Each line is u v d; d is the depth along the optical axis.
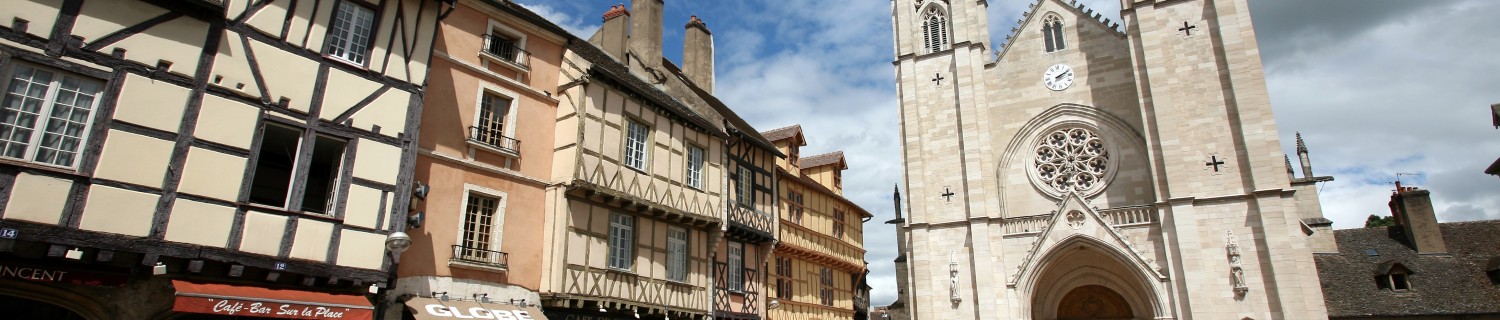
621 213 19.19
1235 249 25.02
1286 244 24.33
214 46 12.41
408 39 15.03
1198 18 28.27
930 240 30.53
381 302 13.95
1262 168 25.50
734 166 24.64
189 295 11.38
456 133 16.20
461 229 15.86
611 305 17.94
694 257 21.38
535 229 17.33
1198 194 26.31
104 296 11.36
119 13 11.62
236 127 12.38
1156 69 28.22
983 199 29.64
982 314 28.17
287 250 12.47
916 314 29.81
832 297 34.31
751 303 24.05
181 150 11.73
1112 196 29.05
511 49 18.34
